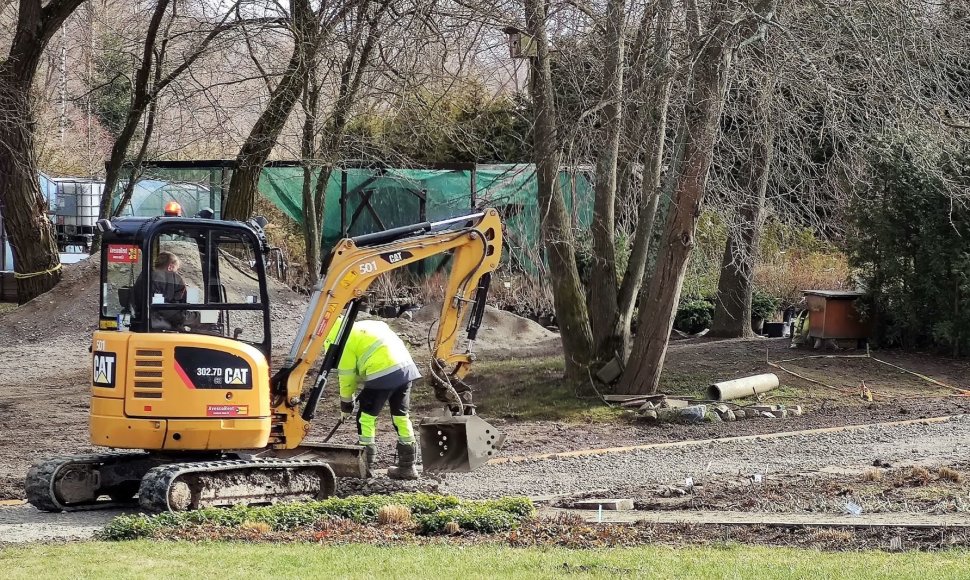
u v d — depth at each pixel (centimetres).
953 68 1617
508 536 876
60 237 3397
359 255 1148
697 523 940
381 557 769
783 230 2108
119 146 2630
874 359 2106
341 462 1201
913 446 1433
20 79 2659
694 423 1702
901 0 1502
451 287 1233
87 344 2395
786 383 1948
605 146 1775
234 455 1095
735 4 1548
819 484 1148
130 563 745
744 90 1694
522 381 1975
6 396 1916
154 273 1038
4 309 2897
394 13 1856
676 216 1762
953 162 1711
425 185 2934
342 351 1162
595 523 946
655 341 1822
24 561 757
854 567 734
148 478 995
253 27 2159
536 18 1691
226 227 1070
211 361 1032
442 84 1925
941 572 713
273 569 721
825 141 1844
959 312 2109
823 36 1559
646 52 1652
